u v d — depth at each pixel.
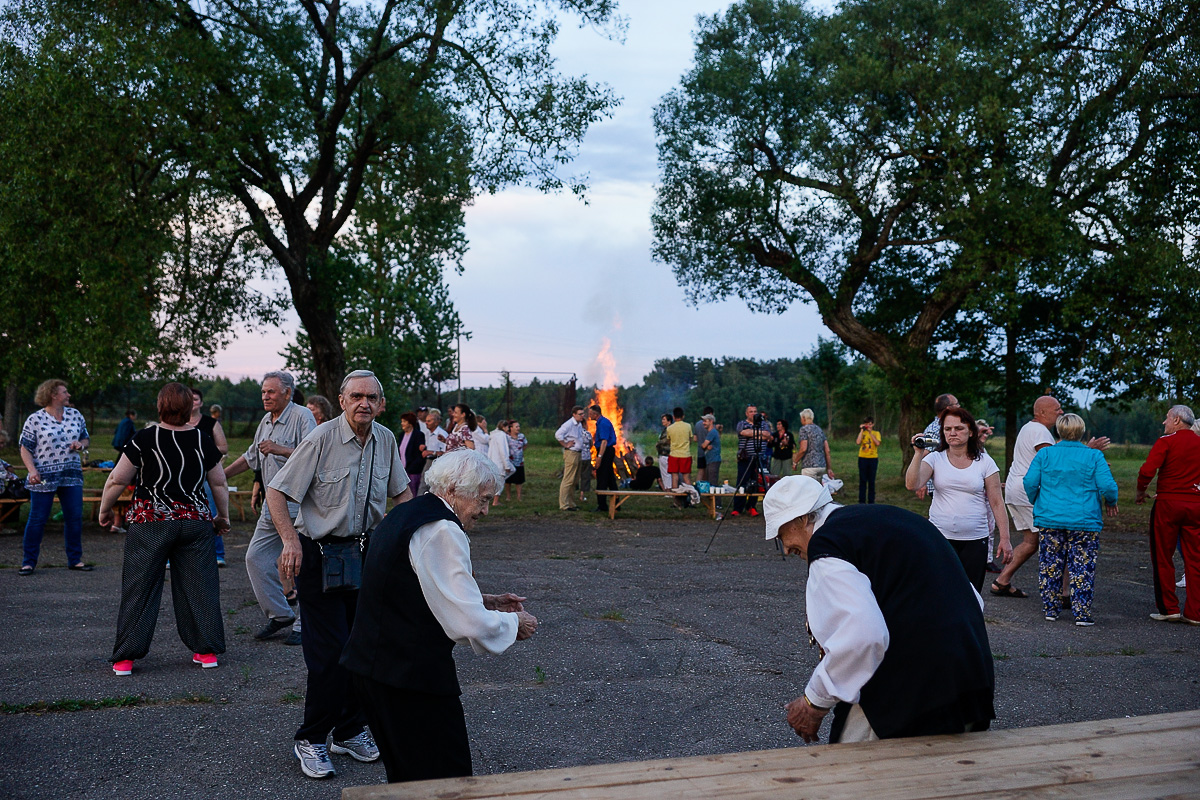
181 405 5.43
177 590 5.49
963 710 2.39
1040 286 20.23
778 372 102.56
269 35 16.56
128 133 14.56
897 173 22.11
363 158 18.95
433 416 14.27
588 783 2.04
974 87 19.52
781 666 5.71
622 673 5.52
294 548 3.94
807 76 22.47
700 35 23.91
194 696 4.87
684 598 7.96
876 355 23.53
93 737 4.25
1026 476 7.46
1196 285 18.39
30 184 14.05
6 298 14.77
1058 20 19.64
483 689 5.14
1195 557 7.22
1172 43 18.77
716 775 2.08
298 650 5.96
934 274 23.95
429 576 2.75
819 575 2.39
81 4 15.02
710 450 17.92
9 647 5.94
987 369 23.69
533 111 18.12
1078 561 7.20
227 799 3.61
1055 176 20.55
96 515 13.34
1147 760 2.16
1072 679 5.49
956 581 2.42
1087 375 22.28
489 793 2.00
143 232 15.26
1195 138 19.41
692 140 23.62
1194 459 7.27
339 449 4.08
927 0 20.92
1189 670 5.74
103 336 14.73
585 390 44.44
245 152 16.75
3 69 14.61
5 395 37.62
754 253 24.20
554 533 12.98
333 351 20.86
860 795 1.96
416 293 24.53
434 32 18.09
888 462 34.62
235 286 20.66
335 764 4.04
